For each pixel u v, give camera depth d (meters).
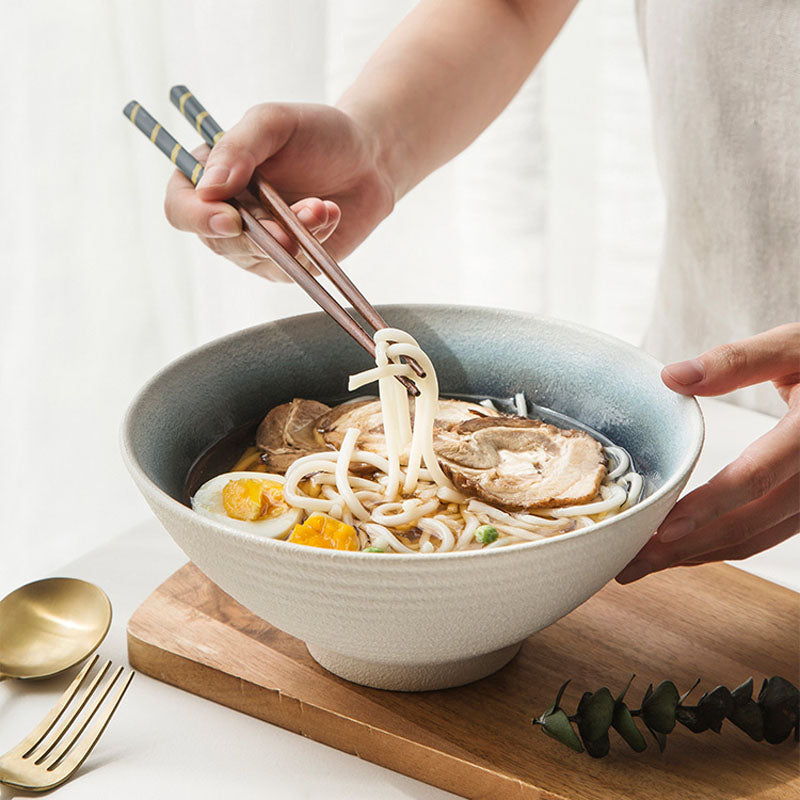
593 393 1.01
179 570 1.02
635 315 2.55
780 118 1.30
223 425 1.00
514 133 2.29
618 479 0.94
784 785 0.78
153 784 0.80
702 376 0.88
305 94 1.93
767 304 1.41
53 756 0.81
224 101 1.87
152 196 1.83
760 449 0.86
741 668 0.90
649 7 1.44
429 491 0.94
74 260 1.75
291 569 0.69
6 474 1.84
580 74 2.38
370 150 1.21
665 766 0.80
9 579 1.83
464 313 1.07
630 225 2.49
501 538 0.88
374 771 0.83
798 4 1.25
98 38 1.66
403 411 0.98
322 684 0.87
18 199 1.71
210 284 1.95
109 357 1.83
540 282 2.44
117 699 0.85
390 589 0.68
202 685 0.89
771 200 1.35
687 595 0.99
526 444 0.96
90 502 1.89
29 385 1.79
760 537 0.96
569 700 0.86
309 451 0.98
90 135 1.70
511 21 1.39
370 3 2.04
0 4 1.60
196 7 1.78
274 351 1.04
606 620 0.96
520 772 0.79
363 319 1.05
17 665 0.90
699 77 1.37
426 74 1.31
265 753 0.84
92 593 0.96
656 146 1.53
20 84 1.64
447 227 2.36
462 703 0.85
